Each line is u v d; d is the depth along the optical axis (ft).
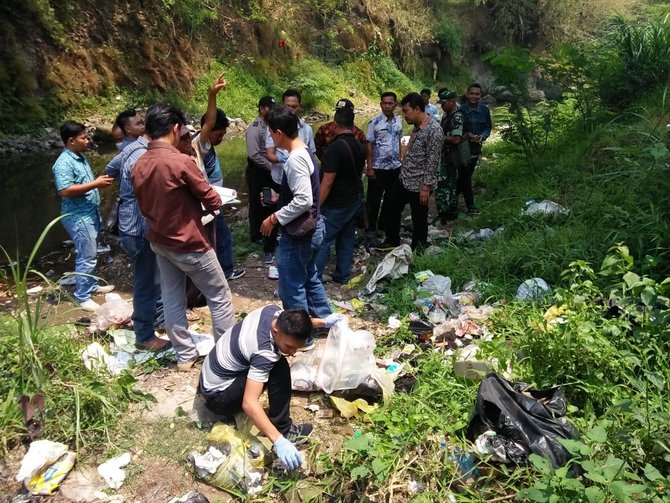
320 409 11.88
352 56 79.36
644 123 23.86
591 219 18.70
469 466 9.70
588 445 9.39
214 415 11.30
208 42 61.52
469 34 96.53
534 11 95.25
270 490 9.84
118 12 53.21
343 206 16.55
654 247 15.58
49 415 10.94
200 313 16.34
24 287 11.70
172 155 11.66
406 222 25.30
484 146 38.24
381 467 9.43
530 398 10.17
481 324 14.44
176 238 11.82
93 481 10.00
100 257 21.52
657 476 8.14
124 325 15.11
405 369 12.91
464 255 18.58
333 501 9.57
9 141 40.81
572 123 28.50
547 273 16.44
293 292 13.73
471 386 11.67
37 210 27.45
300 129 19.49
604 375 11.29
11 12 44.75
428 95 29.35
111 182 16.17
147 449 10.66
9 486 9.84
